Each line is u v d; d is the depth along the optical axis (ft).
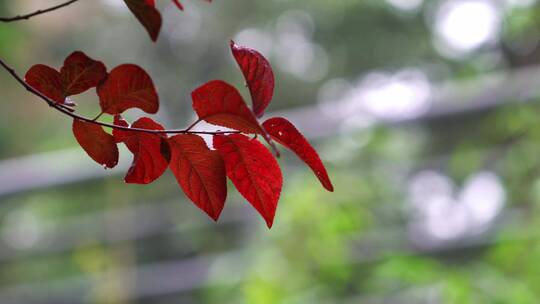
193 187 3.35
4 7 19.93
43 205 15.92
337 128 13.67
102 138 3.31
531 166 12.46
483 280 10.83
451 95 13.42
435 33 28.48
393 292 12.13
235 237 14.83
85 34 27.17
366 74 29.27
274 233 11.98
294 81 29.84
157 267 14.96
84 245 15.30
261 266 11.86
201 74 29.45
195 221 15.12
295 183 12.23
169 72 29.17
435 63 28.35
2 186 15.16
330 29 29.48
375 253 12.69
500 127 12.87
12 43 20.29
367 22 29.04
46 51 25.17
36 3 23.54
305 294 11.67
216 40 29.63
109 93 3.16
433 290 11.25
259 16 30.19
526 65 24.25
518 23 14.03
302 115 13.87
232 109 2.90
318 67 29.76
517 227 11.73
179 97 29.09
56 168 15.17
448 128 13.50
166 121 28.55
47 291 16.02
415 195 13.34
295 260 11.82
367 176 12.98
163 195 15.29
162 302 14.85
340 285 12.08
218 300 13.23
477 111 13.20
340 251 11.91
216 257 14.73
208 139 10.79
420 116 13.43
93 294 15.38
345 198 12.32
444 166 13.33
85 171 15.05
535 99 12.73
